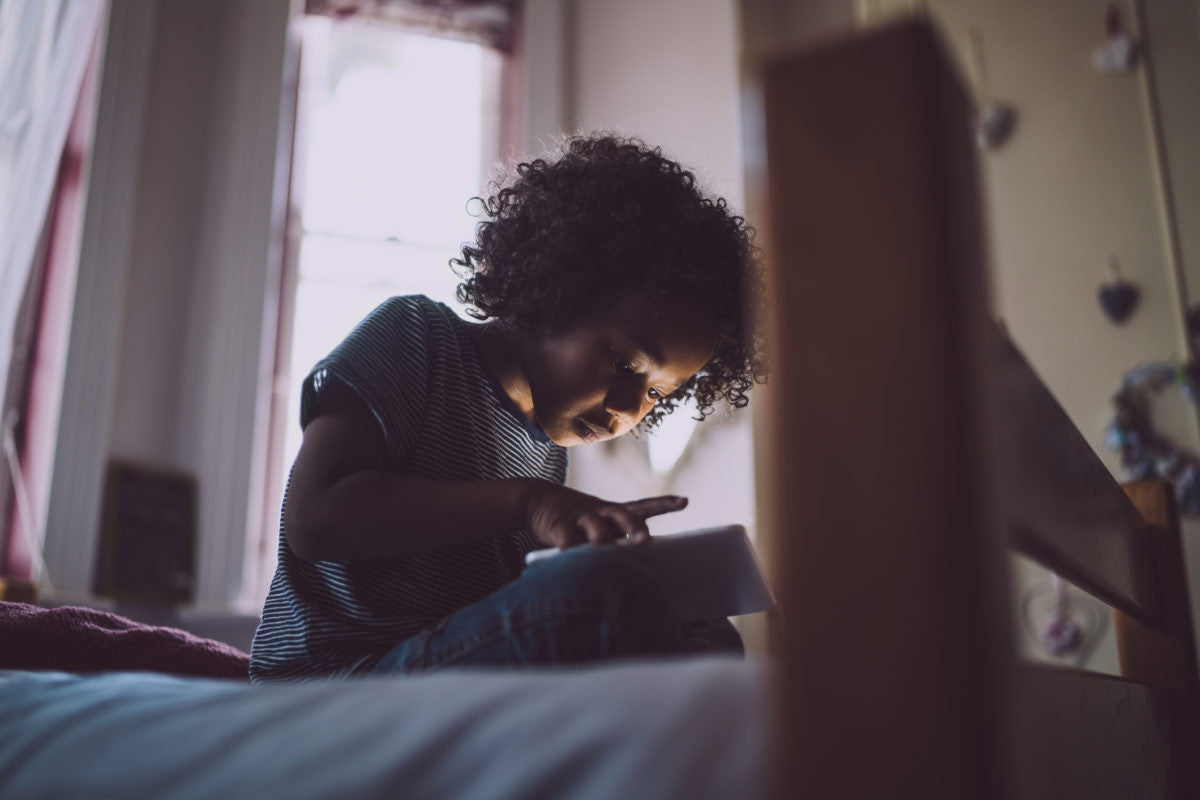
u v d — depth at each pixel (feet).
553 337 3.21
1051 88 9.06
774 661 1.13
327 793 1.22
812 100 1.12
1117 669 7.84
